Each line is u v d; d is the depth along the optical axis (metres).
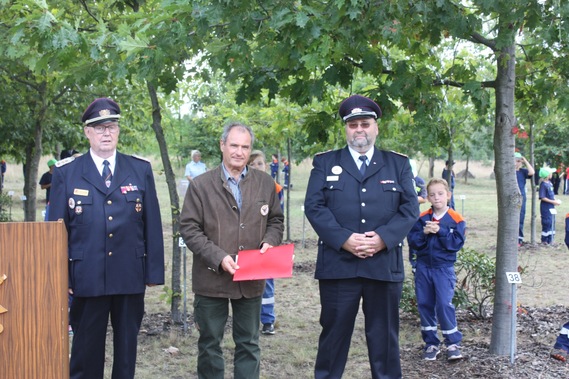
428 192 5.79
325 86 5.77
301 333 6.94
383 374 4.52
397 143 12.59
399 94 5.45
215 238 4.54
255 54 4.69
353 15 4.14
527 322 6.94
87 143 16.70
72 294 4.14
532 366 5.33
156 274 4.34
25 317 3.12
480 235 15.25
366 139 4.52
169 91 5.41
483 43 5.66
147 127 15.70
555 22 4.77
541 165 20.45
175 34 4.51
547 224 13.84
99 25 4.59
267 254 4.36
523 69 6.07
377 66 5.56
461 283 7.76
